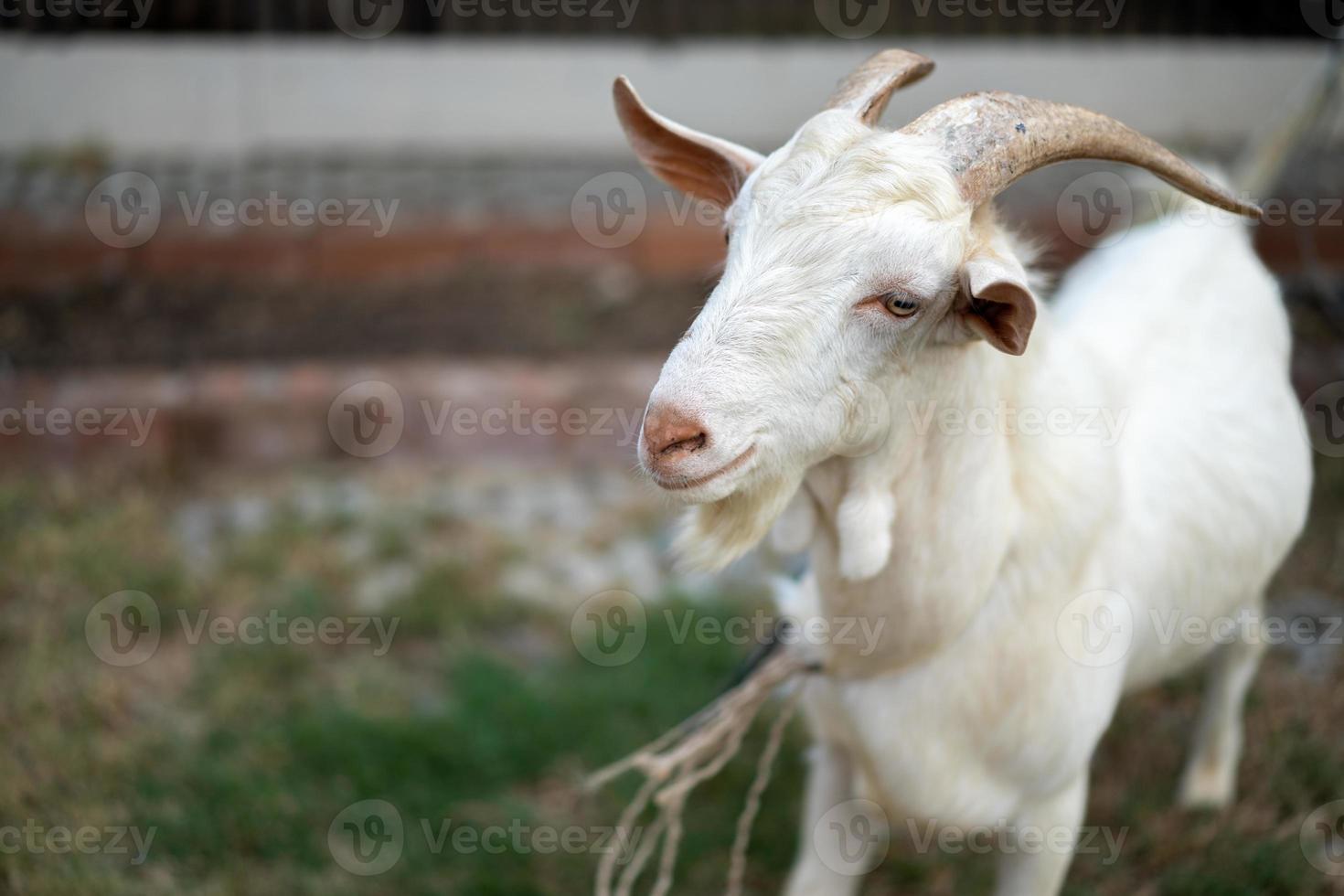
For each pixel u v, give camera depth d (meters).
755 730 3.69
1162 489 2.70
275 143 7.50
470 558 4.57
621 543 4.77
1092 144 1.97
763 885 3.27
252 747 3.63
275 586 4.37
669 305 6.13
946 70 7.64
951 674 2.38
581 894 3.22
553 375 5.34
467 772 3.61
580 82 7.61
